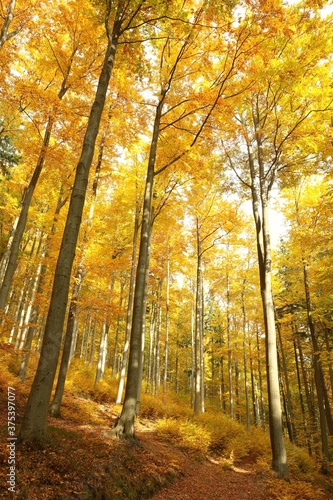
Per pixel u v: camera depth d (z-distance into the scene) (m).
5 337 13.68
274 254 17.05
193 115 9.81
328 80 9.09
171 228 16.59
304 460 10.92
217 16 6.94
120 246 15.01
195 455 9.15
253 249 19.70
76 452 5.14
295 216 14.52
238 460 10.30
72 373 14.30
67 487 4.20
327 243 11.16
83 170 5.73
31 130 9.11
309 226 12.39
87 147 5.89
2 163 12.84
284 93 9.66
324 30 8.63
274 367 8.67
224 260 19.77
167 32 7.66
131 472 5.76
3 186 13.23
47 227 12.64
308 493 6.65
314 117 9.30
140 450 6.99
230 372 19.34
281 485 7.00
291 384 24.31
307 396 17.92
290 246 14.30
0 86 7.69
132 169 13.43
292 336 19.20
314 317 14.69
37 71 9.54
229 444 11.00
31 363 14.30
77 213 5.50
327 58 8.92
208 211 15.55
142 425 10.87
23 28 8.45
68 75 9.35
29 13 8.23
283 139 9.80
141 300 8.16
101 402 12.41
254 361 24.70
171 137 10.27
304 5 8.62
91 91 9.65
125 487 5.21
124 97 10.47
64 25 8.86
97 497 4.52
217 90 8.48
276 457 8.03
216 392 35.00
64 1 8.81
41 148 8.33
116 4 6.46
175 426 10.33
